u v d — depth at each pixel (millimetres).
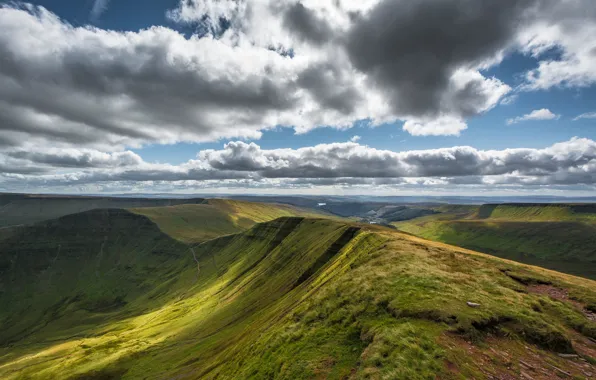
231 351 58625
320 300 35594
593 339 24125
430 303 25641
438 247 62438
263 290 134125
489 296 28641
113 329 187375
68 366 114188
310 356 24375
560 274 46844
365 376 17969
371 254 56562
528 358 20062
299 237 185625
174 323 149625
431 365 17859
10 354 189000
